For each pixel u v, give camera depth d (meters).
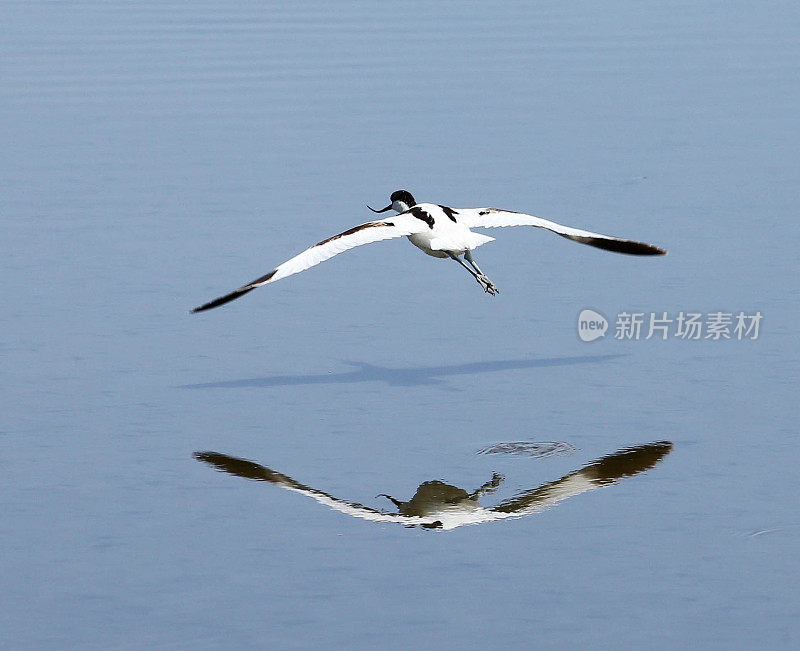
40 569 10.99
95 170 23.81
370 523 11.76
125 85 29.48
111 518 11.91
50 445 13.50
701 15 36.25
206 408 14.44
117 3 38.62
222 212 21.52
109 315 17.30
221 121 26.78
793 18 35.72
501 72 30.27
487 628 9.99
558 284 18.39
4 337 16.48
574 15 36.34
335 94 28.59
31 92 28.89
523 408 14.39
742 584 10.65
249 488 12.51
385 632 9.94
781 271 18.41
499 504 12.12
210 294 18.08
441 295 18.19
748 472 12.74
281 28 35.03
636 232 20.23
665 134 25.64
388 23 35.53
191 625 10.05
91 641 9.84
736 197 21.86
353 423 14.03
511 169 23.50
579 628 9.98
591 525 11.69
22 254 19.61
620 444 13.45
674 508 12.01
